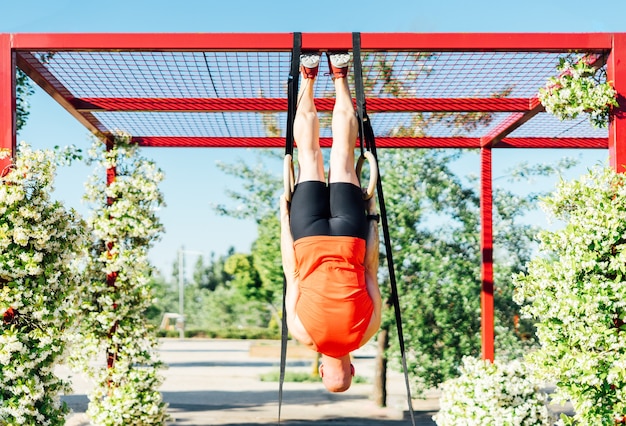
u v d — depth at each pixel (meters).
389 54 5.75
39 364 5.13
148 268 7.95
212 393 14.65
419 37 4.98
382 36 4.96
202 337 38.75
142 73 6.08
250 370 19.62
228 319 45.78
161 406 7.86
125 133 8.05
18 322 5.12
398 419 11.27
